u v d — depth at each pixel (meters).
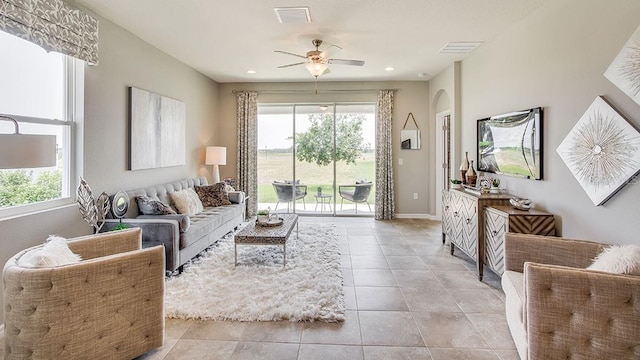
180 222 3.20
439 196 6.07
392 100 6.18
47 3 2.52
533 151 3.05
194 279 3.06
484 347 2.09
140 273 1.92
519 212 2.87
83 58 2.88
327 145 6.53
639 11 2.04
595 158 2.37
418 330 2.28
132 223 3.04
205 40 3.94
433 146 6.16
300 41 3.97
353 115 6.46
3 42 2.37
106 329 1.79
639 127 2.05
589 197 2.43
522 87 3.28
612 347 1.54
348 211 6.55
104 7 3.03
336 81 6.26
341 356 1.99
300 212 6.61
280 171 6.61
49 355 1.64
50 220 2.66
